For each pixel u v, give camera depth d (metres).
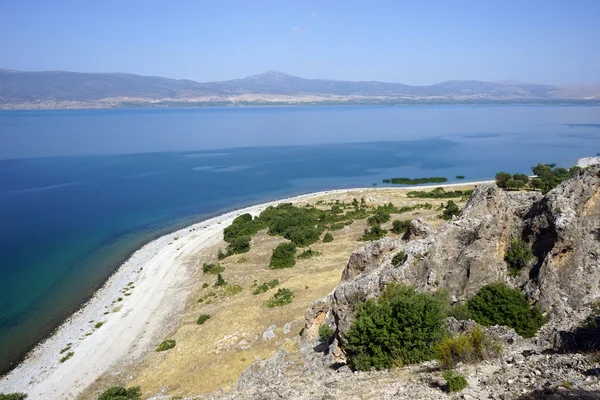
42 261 81.25
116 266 78.94
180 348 48.53
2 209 117.44
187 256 82.25
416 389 18.80
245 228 91.88
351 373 24.14
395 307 25.06
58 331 57.22
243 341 46.06
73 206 121.69
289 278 63.28
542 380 16.31
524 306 28.42
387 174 168.12
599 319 23.03
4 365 50.62
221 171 179.00
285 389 23.80
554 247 29.66
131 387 42.19
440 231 33.75
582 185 31.78
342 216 95.12
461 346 21.41
